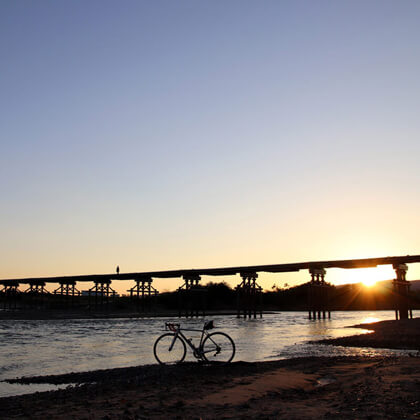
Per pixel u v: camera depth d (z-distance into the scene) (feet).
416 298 458.09
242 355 90.63
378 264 253.85
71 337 145.48
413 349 98.12
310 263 272.72
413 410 30.14
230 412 31.07
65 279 400.67
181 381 45.57
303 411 30.86
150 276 347.56
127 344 121.60
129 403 35.04
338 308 518.37
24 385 57.16
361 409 30.78
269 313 416.26
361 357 72.43
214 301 524.11
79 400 38.24
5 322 234.99
